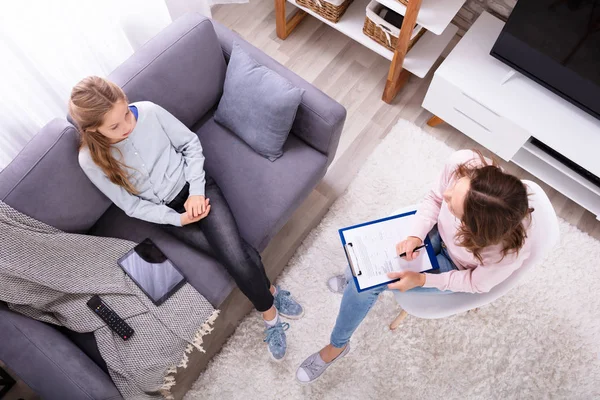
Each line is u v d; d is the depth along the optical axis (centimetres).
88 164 145
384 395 182
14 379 184
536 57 188
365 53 254
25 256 142
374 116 239
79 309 152
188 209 158
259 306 168
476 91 199
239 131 176
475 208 112
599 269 203
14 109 167
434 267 144
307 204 218
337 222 212
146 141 153
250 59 171
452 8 200
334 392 182
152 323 155
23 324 142
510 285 131
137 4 196
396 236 148
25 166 140
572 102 192
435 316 144
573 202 221
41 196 143
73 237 153
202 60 168
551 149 201
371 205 216
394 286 139
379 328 192
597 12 159
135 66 157
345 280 196
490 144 216
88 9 174
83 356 146
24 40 156
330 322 194
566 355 189
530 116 194
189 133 166
